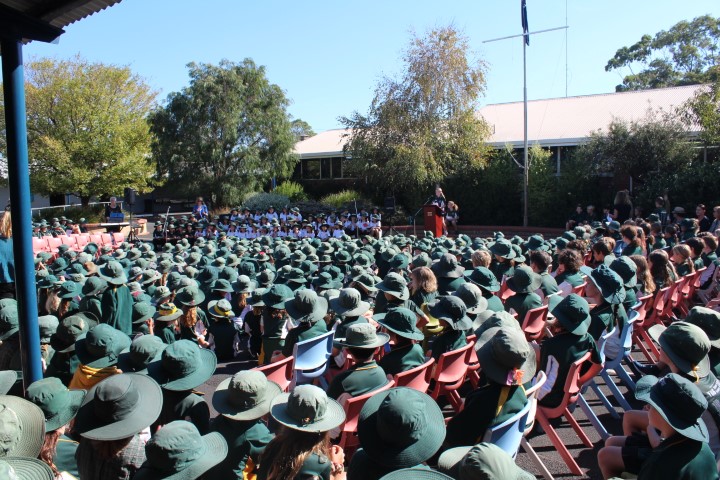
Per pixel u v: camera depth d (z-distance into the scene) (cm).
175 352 380
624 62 5744
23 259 412
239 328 798
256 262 1134
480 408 360
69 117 3441
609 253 864
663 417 295
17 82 402
